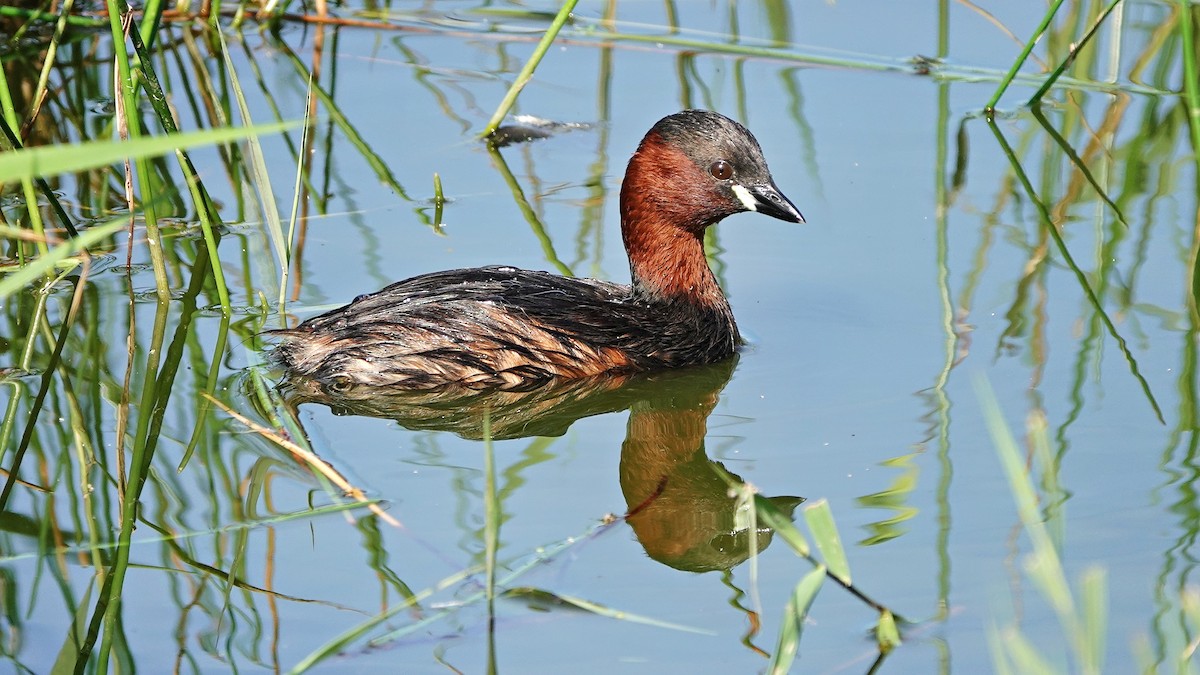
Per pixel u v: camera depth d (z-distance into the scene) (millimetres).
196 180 12789
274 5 20266
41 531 10164
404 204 16266
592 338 12883
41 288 14320
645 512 10633
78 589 9477
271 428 11680
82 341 13211
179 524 10250
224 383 12523
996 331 13336
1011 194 16266
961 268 14648
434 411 12375
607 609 9234
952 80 19125
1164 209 15797
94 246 15180
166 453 11312
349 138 17859
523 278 13312
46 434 11594
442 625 9047
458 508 10555
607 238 15625
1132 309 13625
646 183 13484
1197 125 10570
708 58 20078
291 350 12625
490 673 8516
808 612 9227
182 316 13742
